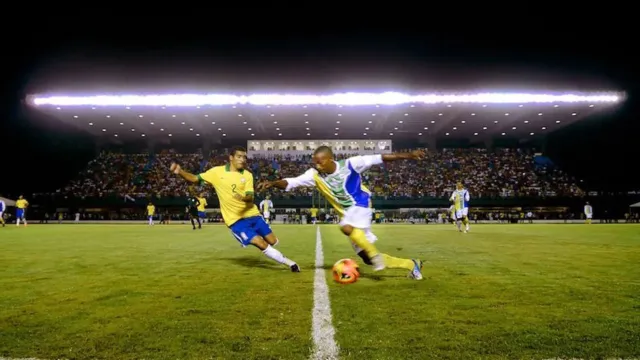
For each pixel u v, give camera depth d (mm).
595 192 47562
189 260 8039
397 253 9039
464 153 54906
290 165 52375
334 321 3566
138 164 52594
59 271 6562
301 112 42469
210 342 3086
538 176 50219
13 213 43406
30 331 3375
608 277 5730
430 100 38531
